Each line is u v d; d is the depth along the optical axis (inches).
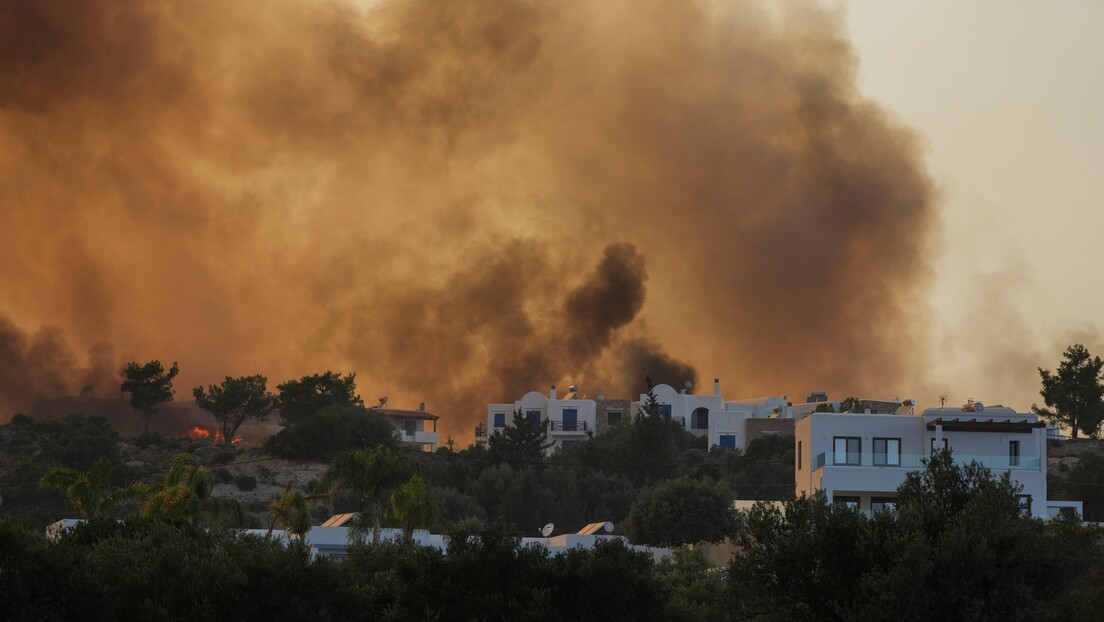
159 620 6958.7
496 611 7130.9
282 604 7239.2
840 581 6387.8
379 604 7662.4
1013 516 6392.7
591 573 7278.5
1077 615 6702.8
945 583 6072.8
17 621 5959.6
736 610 6756.9
